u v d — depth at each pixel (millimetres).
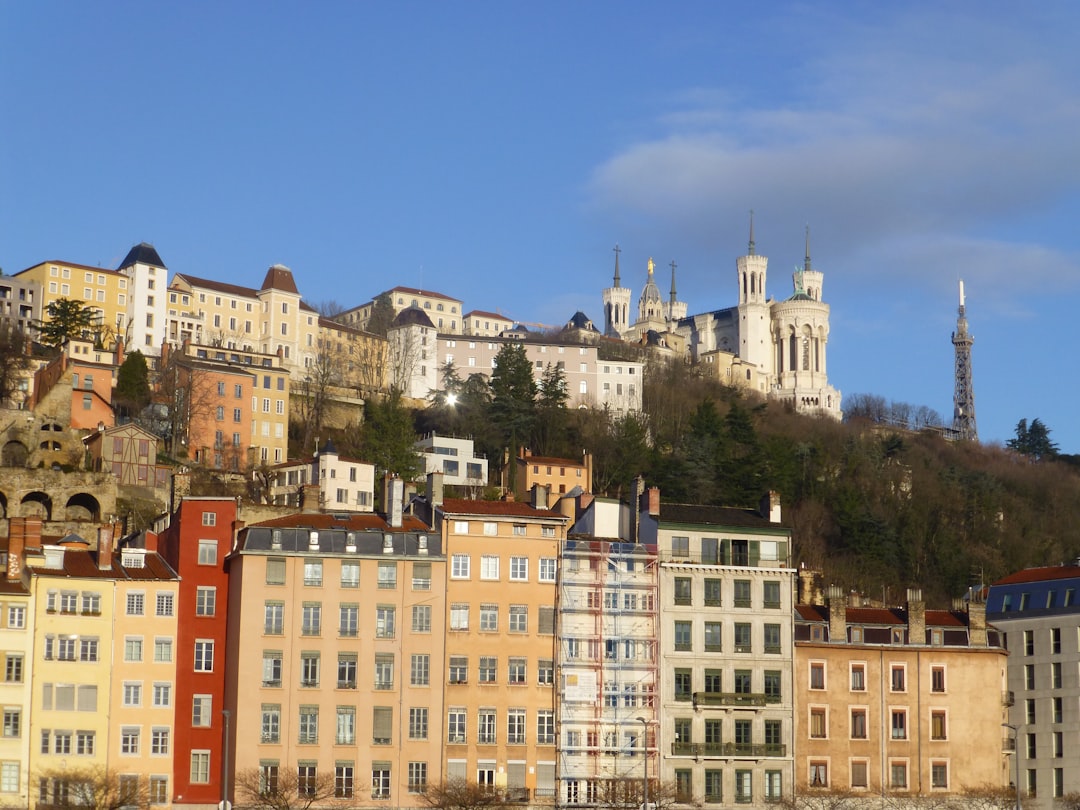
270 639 128750
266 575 129875
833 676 138375
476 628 133125
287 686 128250
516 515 136250
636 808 127562
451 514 135000
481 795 125625
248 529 131125
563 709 132750
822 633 140250
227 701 129250
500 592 134375
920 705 139500
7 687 124250
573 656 134250
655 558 136875
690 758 133125
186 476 187500
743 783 133750
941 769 138625
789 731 135750
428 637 132000
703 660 135625
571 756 131875
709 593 137375
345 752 128125
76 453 196875
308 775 126938
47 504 177625
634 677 134500
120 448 189000
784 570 139250
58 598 127375
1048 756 149750
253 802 124438
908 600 143500
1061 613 152125
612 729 133125
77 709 125688
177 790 126188
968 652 141750
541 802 130375
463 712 131250
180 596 130875
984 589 168250
